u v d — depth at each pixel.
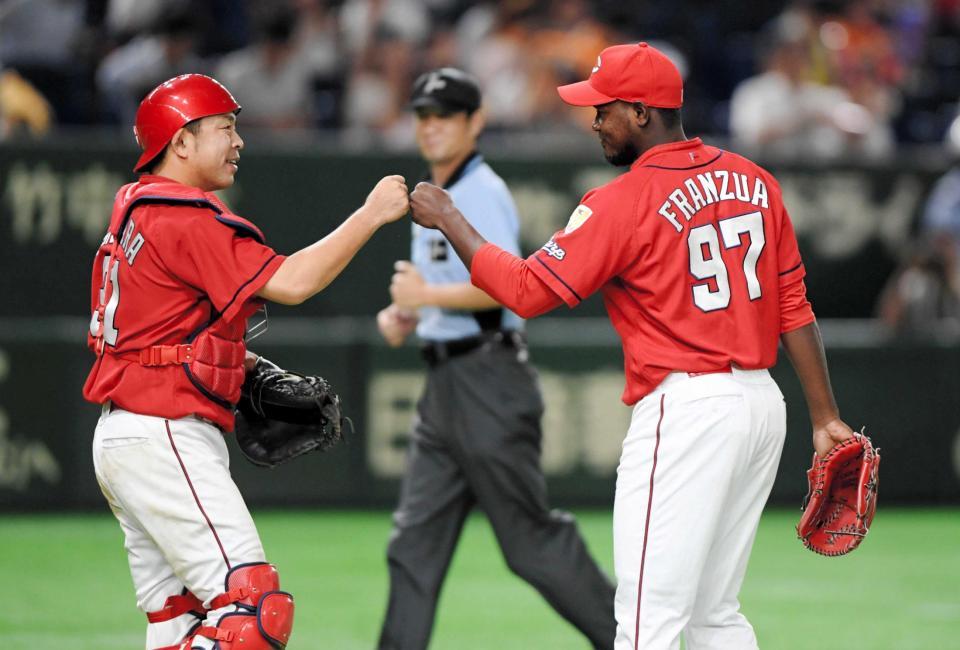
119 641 25.00
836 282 41.69
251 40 50.69
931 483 40.75
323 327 39.06
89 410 37.97
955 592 30.41
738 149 41.59
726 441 16.14
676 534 16.05
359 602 28.83
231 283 16.02
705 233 16.44
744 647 17.08
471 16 53.12
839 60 51.28
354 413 38.88
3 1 46.91
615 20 51.53
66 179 37.91
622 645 16.17
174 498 16.03
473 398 20.91
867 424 40.41
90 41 48.12
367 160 38.50
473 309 20.88
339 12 52.47
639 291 16.52
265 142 40.31
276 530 36.56
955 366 40.66
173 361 16.19
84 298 38.16
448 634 26.25
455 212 17.22
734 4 57.12
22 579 30.31
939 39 59.28
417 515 21.30
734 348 16.39
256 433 17.81
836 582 31.42
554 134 45.47
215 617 15.85
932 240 41.28
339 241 16.39
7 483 37.72
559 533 20.94
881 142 48.44
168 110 16.61
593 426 39.28
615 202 16.39
